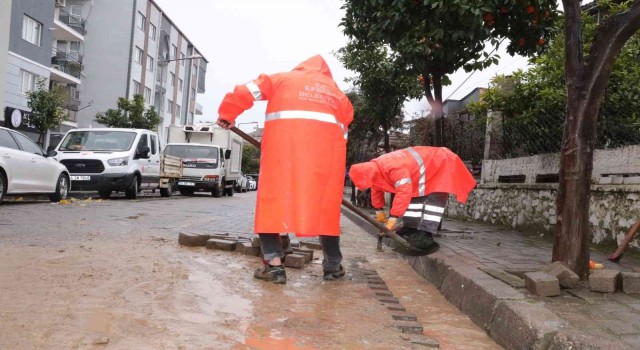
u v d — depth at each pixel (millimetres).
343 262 6000
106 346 2529
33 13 25016
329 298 3996
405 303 4230
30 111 24438
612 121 7898
